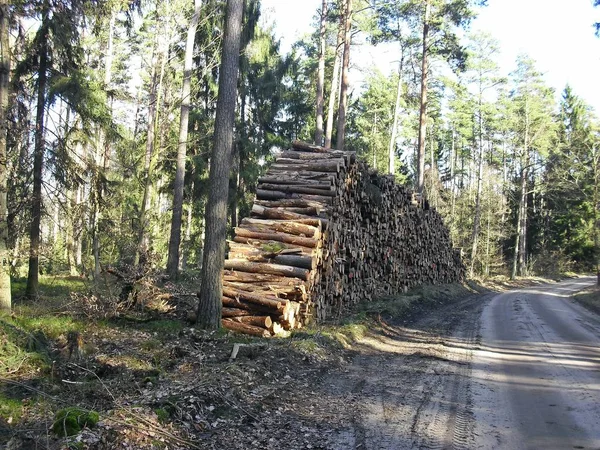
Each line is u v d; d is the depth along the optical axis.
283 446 5.31
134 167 20.58
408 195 23.50
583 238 60.38
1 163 9.66
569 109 62.19
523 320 17.06
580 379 8.57
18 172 11.51
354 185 15.33
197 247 31.19
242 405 6.30
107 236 15.06
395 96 41.94
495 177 52.91
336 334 11.26
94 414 4.93
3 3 9.91
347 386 7.87
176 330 9.49
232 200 26.67
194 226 33.97
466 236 51.78
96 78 14.71
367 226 17.53
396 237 21.33
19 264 13.22
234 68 9.74
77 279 18.17
